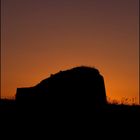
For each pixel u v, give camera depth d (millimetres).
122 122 36219
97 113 37406
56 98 38469
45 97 38625
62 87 39125
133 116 37344
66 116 36812
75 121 36062
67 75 40062
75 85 39250
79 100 38469
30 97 38969
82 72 40312
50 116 36906
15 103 39719
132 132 34688
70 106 37938
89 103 38500
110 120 36438
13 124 35906
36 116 37094
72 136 33656
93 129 34938
